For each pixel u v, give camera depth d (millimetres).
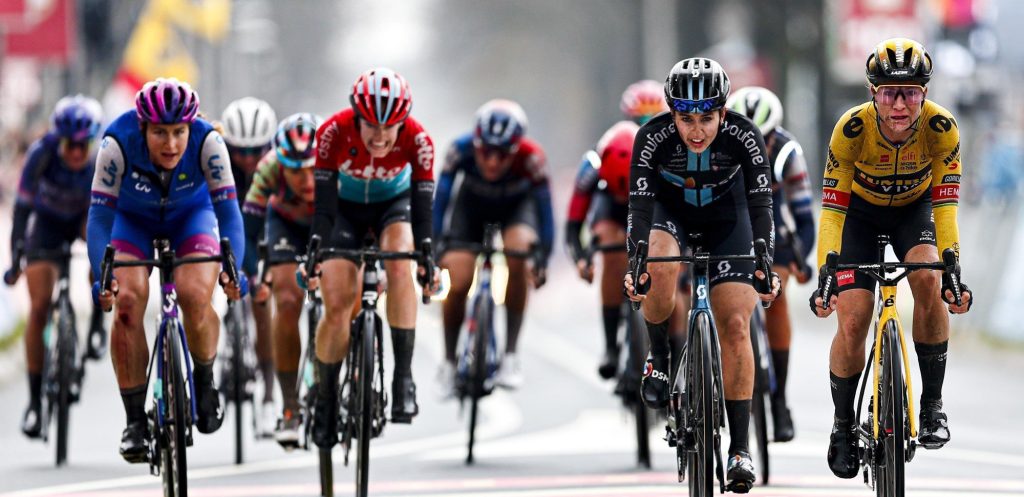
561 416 39781
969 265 58750
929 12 70750
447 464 31031
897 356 20828
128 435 22281
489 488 27328
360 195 25453
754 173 22516
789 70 125625
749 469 21734
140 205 23234
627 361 30172
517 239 33594
